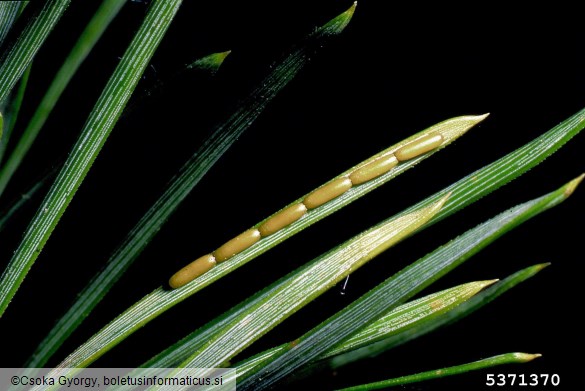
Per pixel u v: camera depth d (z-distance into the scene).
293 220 0.06
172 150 0.07
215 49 0.09
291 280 0.06
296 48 0.06
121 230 0.08
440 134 0.06
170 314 0.09
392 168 0.06
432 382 0.06
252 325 0.06
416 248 0.09
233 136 0.06
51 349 0.06
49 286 0.08
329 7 0.09
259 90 0.06
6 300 0.06
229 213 0.09
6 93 0.06
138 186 0.08
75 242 0.08
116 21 0.08
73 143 0.06
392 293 0.06
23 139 0.06
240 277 0.09
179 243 0.09
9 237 0.07
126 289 0.08
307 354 0.06
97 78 0.08
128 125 0.07
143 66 0.06
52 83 0.06
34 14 0.06
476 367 0.06
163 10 0.06
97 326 0.08
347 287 0.09
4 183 0.06
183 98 0.07
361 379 0.08
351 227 0.09
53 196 0.06
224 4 0.09
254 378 0.06
